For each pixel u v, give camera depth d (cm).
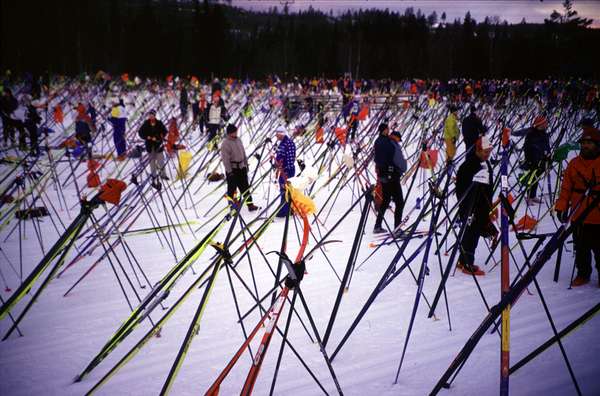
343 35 6619
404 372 306
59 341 360
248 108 1591
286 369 315
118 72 5359
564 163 1015
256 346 346
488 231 463
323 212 754
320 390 289
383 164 611
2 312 352
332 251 561
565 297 411
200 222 710
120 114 1179
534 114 1530
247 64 5897
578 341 333
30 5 4588
